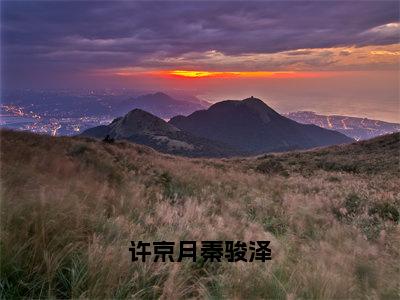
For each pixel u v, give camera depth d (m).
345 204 11.94
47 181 7.53
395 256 6.74
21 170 8.05
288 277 5.21
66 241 4.82
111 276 4.25
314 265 5.61
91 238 5.27
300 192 15.08
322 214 10.35
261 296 4.74
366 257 6.41
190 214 7.90
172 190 11.88
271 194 13.82
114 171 13.06
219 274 5.24
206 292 4.52
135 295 4.09
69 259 4.52
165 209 7.81
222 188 14.12
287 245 6.75
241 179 17.41
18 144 12.46
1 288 3.75
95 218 5.98
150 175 13.66
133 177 12.80
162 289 4.45
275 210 10.59
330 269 5.43
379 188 16.44
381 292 5.25
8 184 6.60
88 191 7.65
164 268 4.70
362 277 5.77
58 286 4.17
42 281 4.00
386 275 5.75
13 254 4.15
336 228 8.55
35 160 10.03
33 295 3.81
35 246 4.34
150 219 6.90
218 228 7.14
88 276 4.12
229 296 4.55
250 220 9.15
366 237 7.91
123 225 6.09
